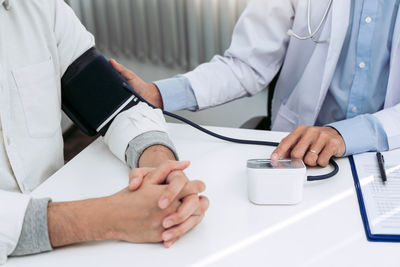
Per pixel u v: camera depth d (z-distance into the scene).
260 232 0.76
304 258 0.70
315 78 1.34
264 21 1.40
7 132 1.02
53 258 0.73
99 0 2.51
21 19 1.05
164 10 2.38
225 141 1.08
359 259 0.70
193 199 0.76
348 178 0.92
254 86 1.44
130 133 1.00
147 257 0.72
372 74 1.29
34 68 1.06
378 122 1.04
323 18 1.22
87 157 1.04
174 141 1.09
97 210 0.76
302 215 0.80
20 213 0.74
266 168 0.82
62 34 1.13
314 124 1.46
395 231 0.75
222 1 2.23
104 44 2.65
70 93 1.12
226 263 0.70
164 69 2.58
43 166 1.11
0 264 0.72
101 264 0.71
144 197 0.76
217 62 1.42
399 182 0.89
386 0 1.22
